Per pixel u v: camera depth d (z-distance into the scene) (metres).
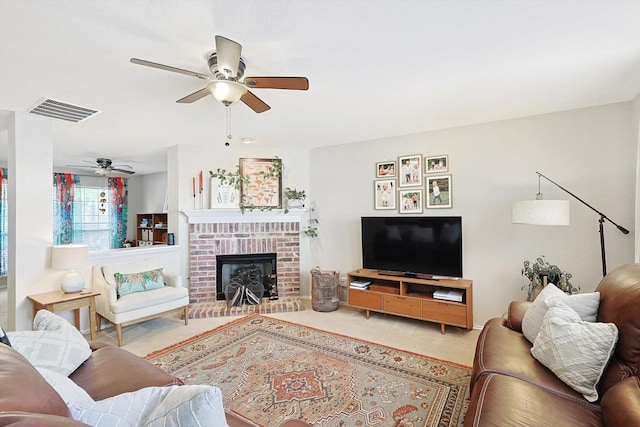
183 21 1.58
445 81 2.38
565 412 1.31
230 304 4.28
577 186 3.06
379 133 3.92
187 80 2.28
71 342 1.77
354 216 4.44
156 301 3.39
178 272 4.43
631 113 2.82
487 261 3.50
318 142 4.40
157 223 7.28
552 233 3.18
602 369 1.46
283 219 4.75
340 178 4.55
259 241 4.69
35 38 1.71
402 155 4.03
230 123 3.43
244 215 4.63
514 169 3.35
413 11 1.54
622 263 2.87
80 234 6.92
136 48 1.83
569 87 2.53
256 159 4.68
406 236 3.81
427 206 3.85
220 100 2.01
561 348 1.58
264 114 3.13
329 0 1.44
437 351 2.95
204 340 3.22
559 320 1.68
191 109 2.94
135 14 1.52
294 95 2.64
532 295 2.94
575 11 1.56
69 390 1.23
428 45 1.86
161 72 2.15
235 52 1.67
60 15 1.51
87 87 2.38
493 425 1.21
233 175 4.61
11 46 1.79
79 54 1.89
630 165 2.84
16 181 2.89
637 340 1.42
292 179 4.80
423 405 2.12
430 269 3.65
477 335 3.34
